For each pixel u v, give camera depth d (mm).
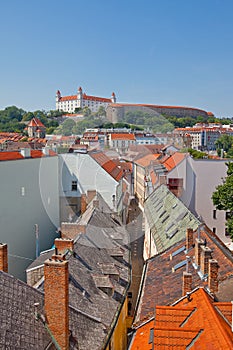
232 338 13453
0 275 16844
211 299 17922
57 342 16281
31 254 44781
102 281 24609
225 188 47125
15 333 14555
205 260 21594
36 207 44938
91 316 20625
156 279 25797
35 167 44438
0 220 39375
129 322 28891
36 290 18094
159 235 34938
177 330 14562
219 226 56375
